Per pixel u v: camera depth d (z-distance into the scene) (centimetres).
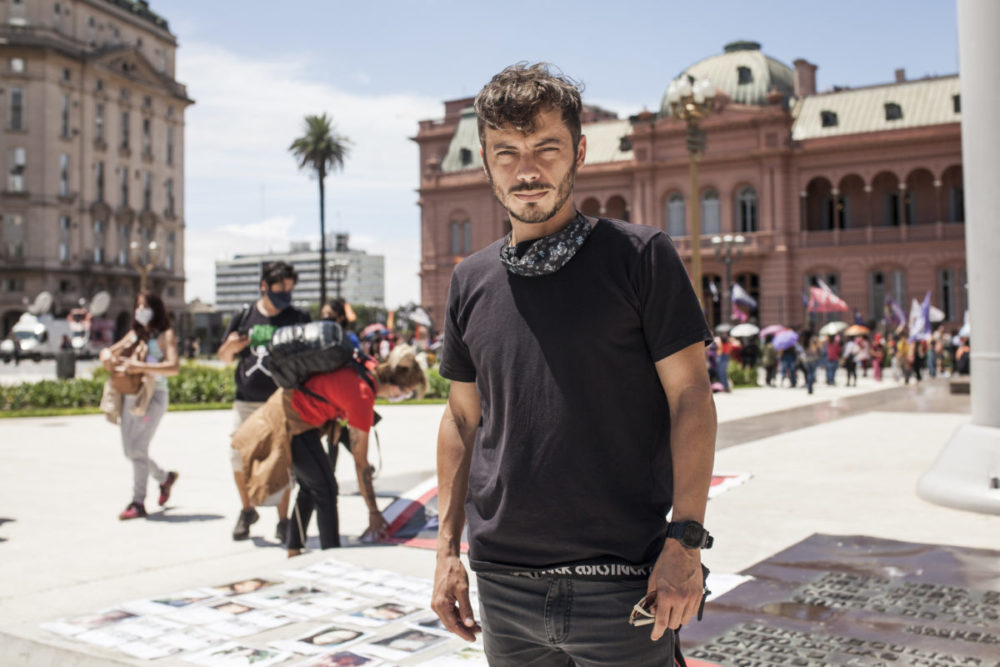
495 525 194
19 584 470
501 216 5447
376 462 967
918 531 564
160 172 7412
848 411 1576
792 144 4644
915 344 2814
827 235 4606
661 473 194
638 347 189
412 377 632
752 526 584
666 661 189
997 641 360
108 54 6738
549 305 190
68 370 2580
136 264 2234
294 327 527
